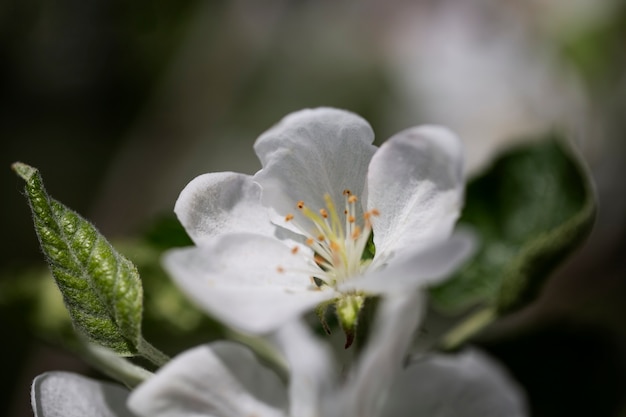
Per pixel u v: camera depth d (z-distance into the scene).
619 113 0.38
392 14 0.45
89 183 0.43
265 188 0.19
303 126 0.19
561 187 0.24
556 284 0.29
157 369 0.19
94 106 0.44
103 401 0.19
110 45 0.43
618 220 0.32
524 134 0.39
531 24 0.40
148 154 0.43
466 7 0.43
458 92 0.42
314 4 0.46
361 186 0.20
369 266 0.19
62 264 0.18
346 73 0.45
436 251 0.16
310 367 0.17
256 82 0.45
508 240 0.24
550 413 0.24
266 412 0.18
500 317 0.20
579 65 0.38
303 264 0.19
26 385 0.32
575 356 0.25
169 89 0.44
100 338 0.18
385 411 0.17
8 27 0.42
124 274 0.18
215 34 0.44
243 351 0.18
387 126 0.44
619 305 0.28
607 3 0.38
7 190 0.42
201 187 0.19
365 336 0.18
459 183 0.18
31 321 0.23
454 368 0.17
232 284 0.18
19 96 0.44
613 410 0.24
